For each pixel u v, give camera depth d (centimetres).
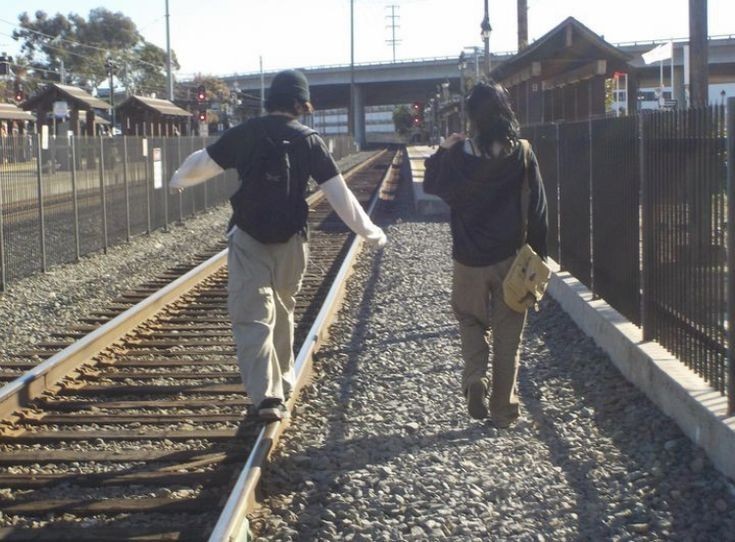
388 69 10156
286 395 716
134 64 9512
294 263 664
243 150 635
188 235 2214
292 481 621
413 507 578
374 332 1073
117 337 1023
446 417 757
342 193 643
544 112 2338
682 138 737
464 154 629
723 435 605
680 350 749
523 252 626
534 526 556
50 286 1473
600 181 1025
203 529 542
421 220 2362
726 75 7700
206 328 1095
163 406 784
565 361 928
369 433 718
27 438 702
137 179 2123
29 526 558
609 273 980
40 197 1594
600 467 644
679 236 745
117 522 563
